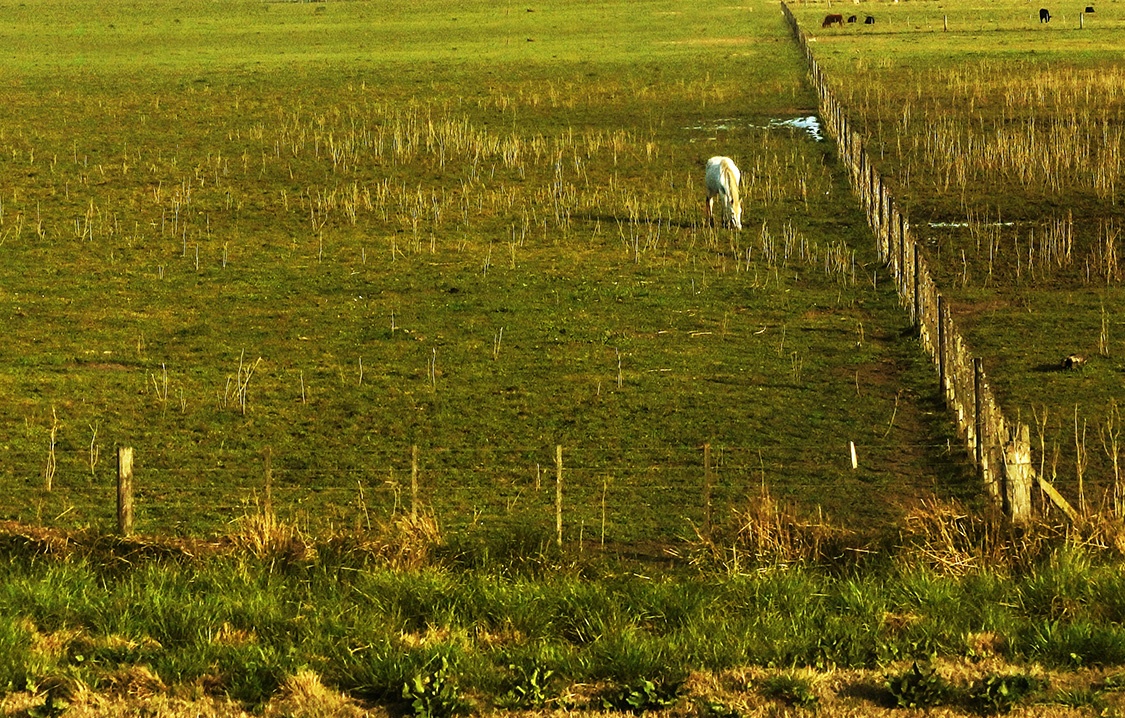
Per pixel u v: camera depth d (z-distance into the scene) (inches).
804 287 3508.9
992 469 2068.2
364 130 5885.8
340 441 2448.3
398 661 1464.1
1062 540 1755.7
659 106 6530.5
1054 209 4234.7
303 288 3526.1
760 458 2337.6
